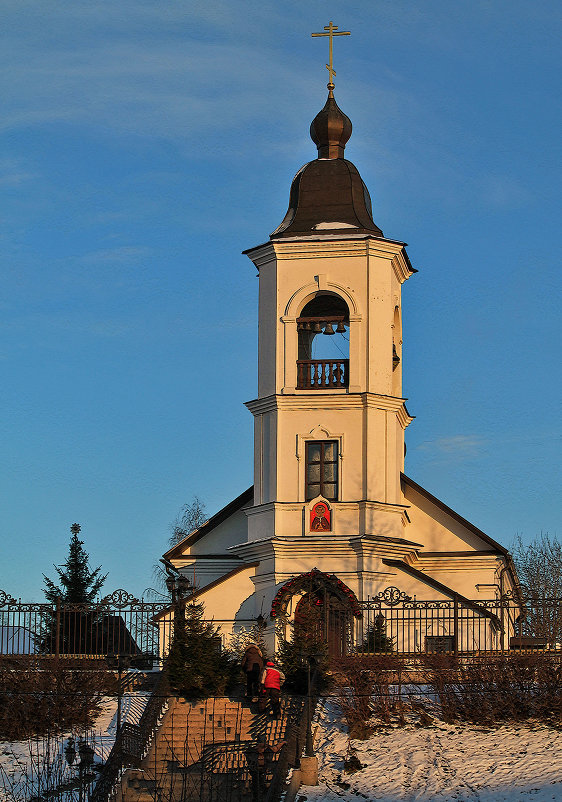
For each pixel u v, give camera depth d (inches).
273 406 1937.7
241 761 1288.1
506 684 1419.8
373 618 1811.0
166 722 1397.6
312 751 1293.1
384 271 1962.4
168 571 2063.2
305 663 1482.5
